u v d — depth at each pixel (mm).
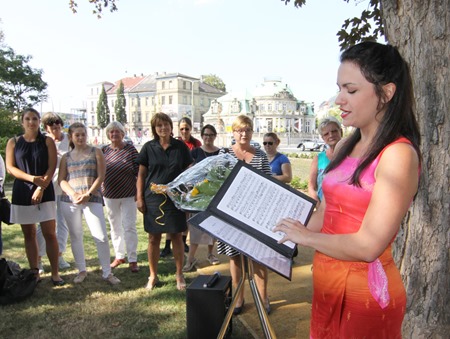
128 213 4984
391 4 2529
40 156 4223
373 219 1330
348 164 1540
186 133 6523
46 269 5008
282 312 3779
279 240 1613
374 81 1391
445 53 2350
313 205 1818
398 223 1320
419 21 2393
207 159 2896
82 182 4453
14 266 4281
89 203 4496
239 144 3859
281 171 4941
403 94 1420
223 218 1683
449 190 2408
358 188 1446
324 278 1580
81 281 4559
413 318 2529
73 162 4500
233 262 3678
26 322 3586
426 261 2480
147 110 86688
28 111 4234
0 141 13336
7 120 17359
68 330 3445
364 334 1510
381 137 1409
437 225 2438
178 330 3430
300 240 1480
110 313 3768
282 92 79188
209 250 5289
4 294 3932
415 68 2432
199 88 87562
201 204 2596
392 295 1486
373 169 1421
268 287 4414
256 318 3646
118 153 5008
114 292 4273
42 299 4082
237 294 2420
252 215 1710
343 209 1501
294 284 4496
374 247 1315
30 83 30109
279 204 1784
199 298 3162
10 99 30031
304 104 83312
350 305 1510
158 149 4168
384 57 1405
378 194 1344
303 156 29141
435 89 2379
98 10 6855
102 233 4531
